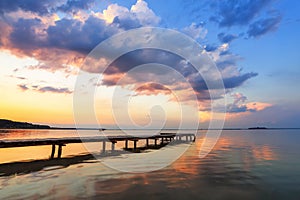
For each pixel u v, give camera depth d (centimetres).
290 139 3709
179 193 675
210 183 787
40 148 2061
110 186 743
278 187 745
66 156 1513
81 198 616
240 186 757
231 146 2339
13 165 1146
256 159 1373
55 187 727
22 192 671
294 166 1130
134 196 639
